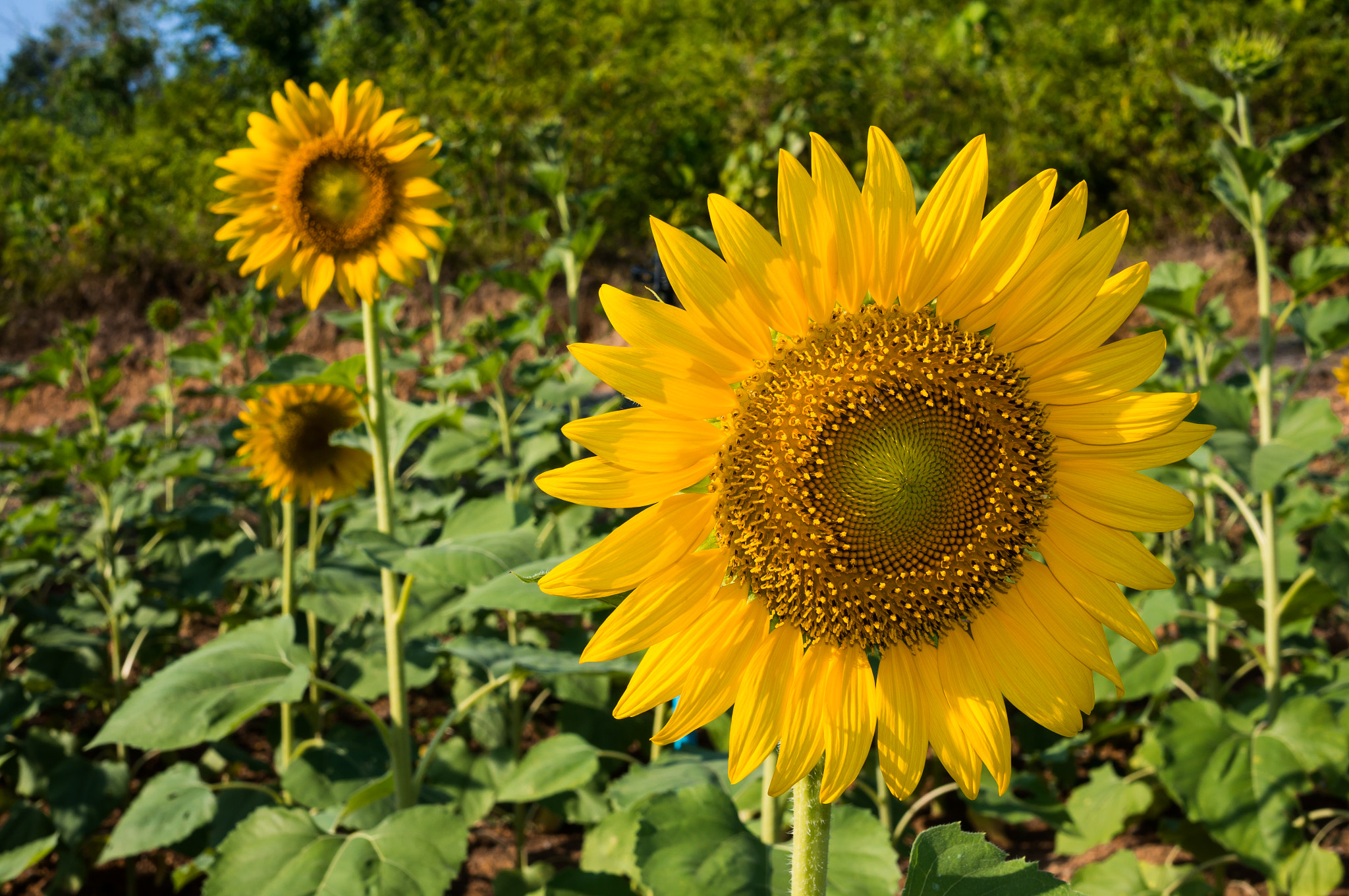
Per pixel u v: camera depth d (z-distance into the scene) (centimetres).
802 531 135
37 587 564
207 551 547
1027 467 139
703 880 189
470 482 670
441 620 421
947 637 142
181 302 1248
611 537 133
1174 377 602
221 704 267
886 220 135
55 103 2689
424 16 1439
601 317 1168
